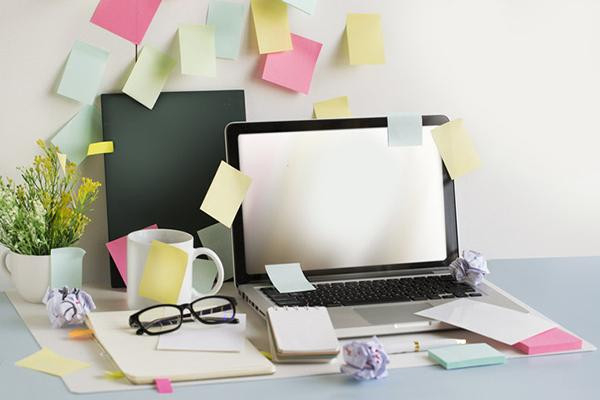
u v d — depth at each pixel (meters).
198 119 1.62
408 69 1.76
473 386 1.20
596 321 1.46
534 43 1.82
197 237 1.63
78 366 1.24
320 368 1.25
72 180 1.58
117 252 1.57
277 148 1.58
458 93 1.80
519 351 1.32
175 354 1.26
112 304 1.51
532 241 1.89
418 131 1.64
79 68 1.55
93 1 1.55
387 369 1.25
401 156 1.63
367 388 1.19
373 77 1.74
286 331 1.28
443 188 1.66
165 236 1.50
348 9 1.70
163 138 1.60
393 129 1.63
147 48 1.58
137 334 1.33
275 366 1.25
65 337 1.35
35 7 1.52
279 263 1.57
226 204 1.54
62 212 1.49
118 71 1.58
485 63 1.80
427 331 1.39
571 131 1.87
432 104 1.79
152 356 1.25
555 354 1.32
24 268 1.47
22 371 1.23
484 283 1.59
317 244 1.59
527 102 1.84
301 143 1.59
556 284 1.67
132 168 1.59
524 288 1.64
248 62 1.66
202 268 1.61
